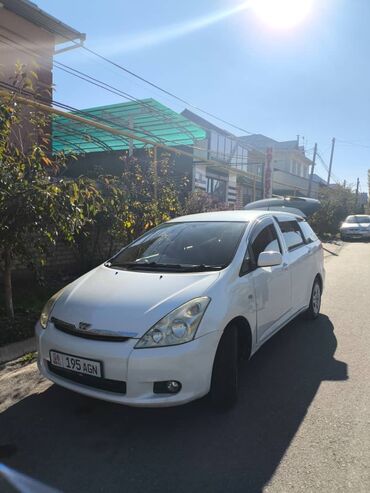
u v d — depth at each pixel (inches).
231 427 125.0
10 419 130.1
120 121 559.5
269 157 719.1
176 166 604.4
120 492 97.7
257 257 166.9
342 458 109.6
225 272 143.9
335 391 149.3
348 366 173.2
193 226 184.1
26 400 141.9
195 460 109.3
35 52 426.6
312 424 126.7
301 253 215.9
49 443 117.3
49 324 134.6
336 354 187.2
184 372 117.3
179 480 101.5
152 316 121.0
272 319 170.2
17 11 395.9
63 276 295.3
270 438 119.4
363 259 555.5
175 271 148.8
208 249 162.1
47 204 167.9
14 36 406.6
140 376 115.3
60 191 173.5
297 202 413.1
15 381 155.7
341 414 132.9
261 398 143.6
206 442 117.3
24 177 175.3
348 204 1448.1
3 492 97.5
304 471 104.3
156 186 326.0
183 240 173.0
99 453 112.7
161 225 198.5
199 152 738.8
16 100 196.7
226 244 163.0
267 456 110.7
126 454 112.1
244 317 142.9
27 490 98.2
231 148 876.0
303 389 150.9
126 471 105.0
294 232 224.1
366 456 110.4
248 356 149.7
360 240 911.0
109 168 589.3
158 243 176.9
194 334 120.7
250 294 148.5
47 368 134.1
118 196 235.0
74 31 432.1
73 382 126.3
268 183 724.7
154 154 339.3
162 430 123.6
